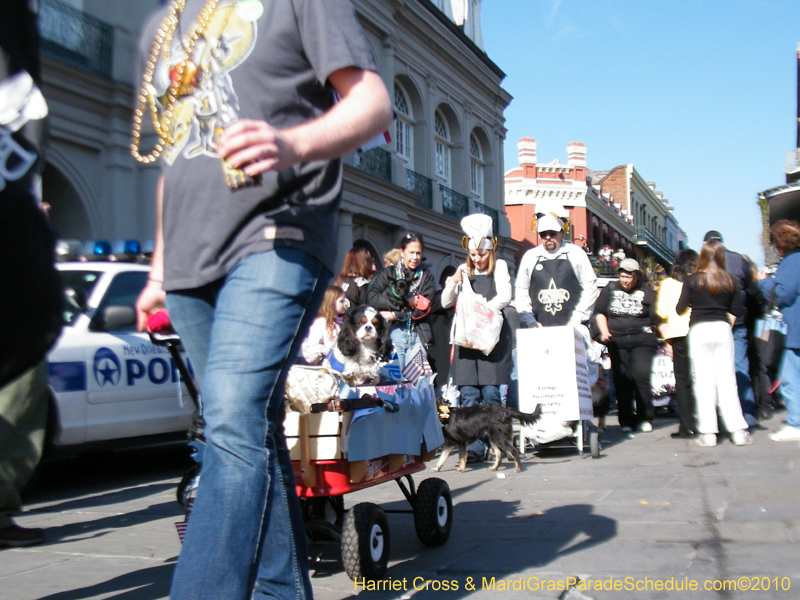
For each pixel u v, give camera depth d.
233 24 2.02
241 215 1.98
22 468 4.30
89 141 12.44
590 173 61.09
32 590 3.40
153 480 6.90
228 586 1.83
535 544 3.88
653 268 49.75
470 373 7.16
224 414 1.90
